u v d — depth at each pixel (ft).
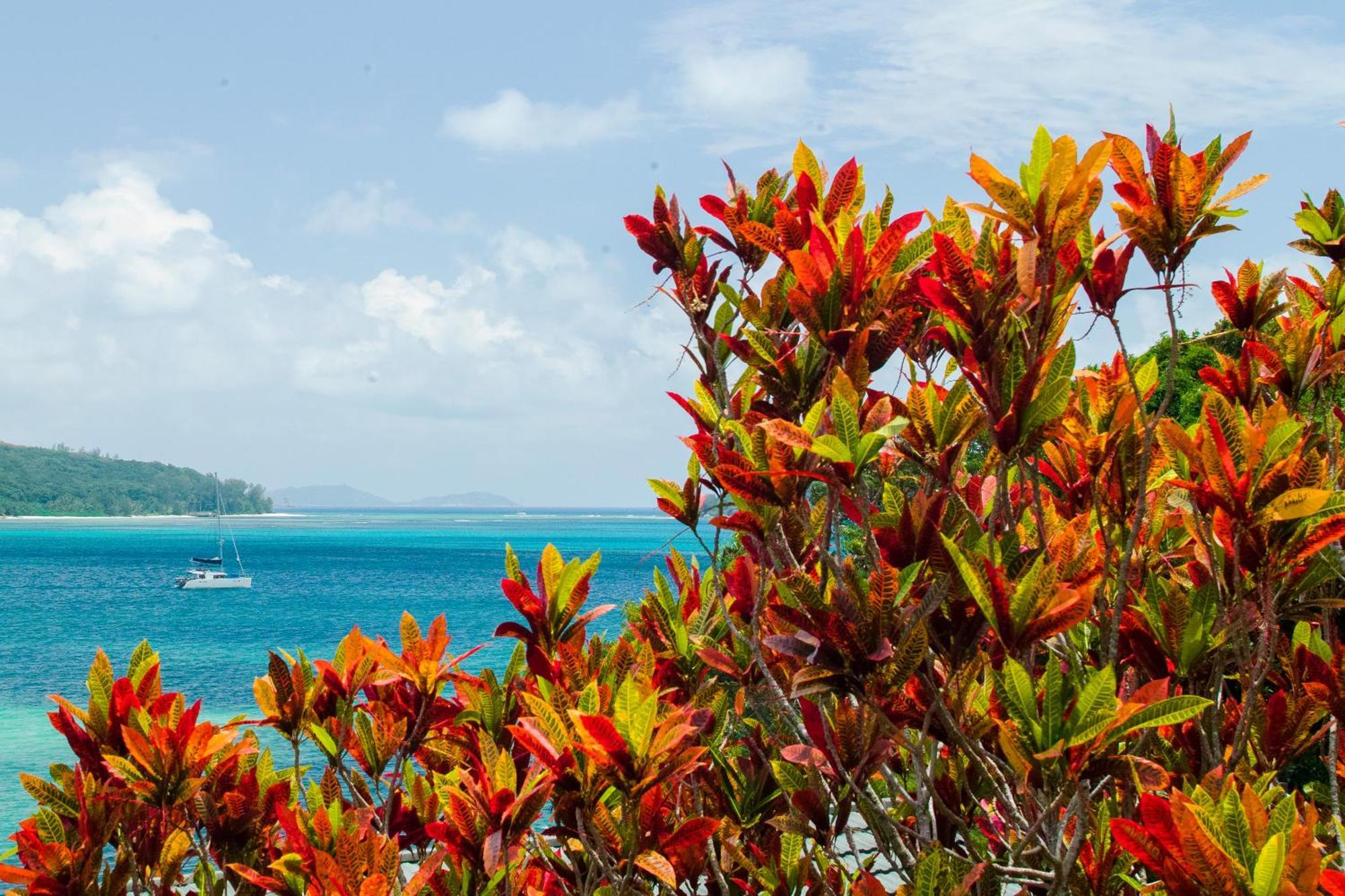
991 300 6.98
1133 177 7.48
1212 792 6.52
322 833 8.28
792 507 7.25
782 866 8.54
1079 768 5.61
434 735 10.79
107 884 9.55
